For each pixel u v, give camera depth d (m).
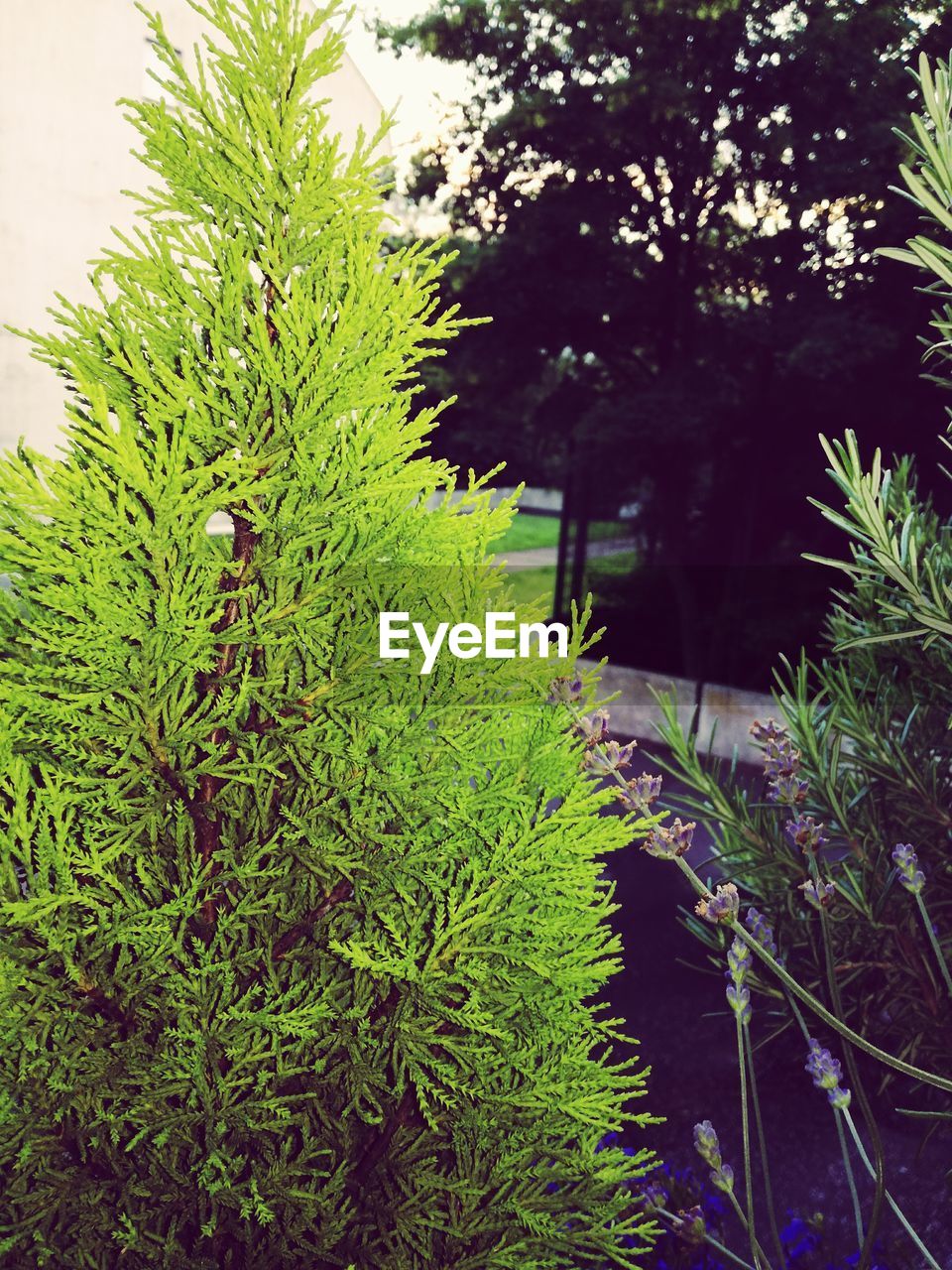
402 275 2.00
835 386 12.52
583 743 2.18
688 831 2.12
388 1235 2.17
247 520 2.04
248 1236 2.06
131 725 1.91
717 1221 3.16
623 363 15.24
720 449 13.78
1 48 11.73
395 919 2.14
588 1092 2.26
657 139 13.30
